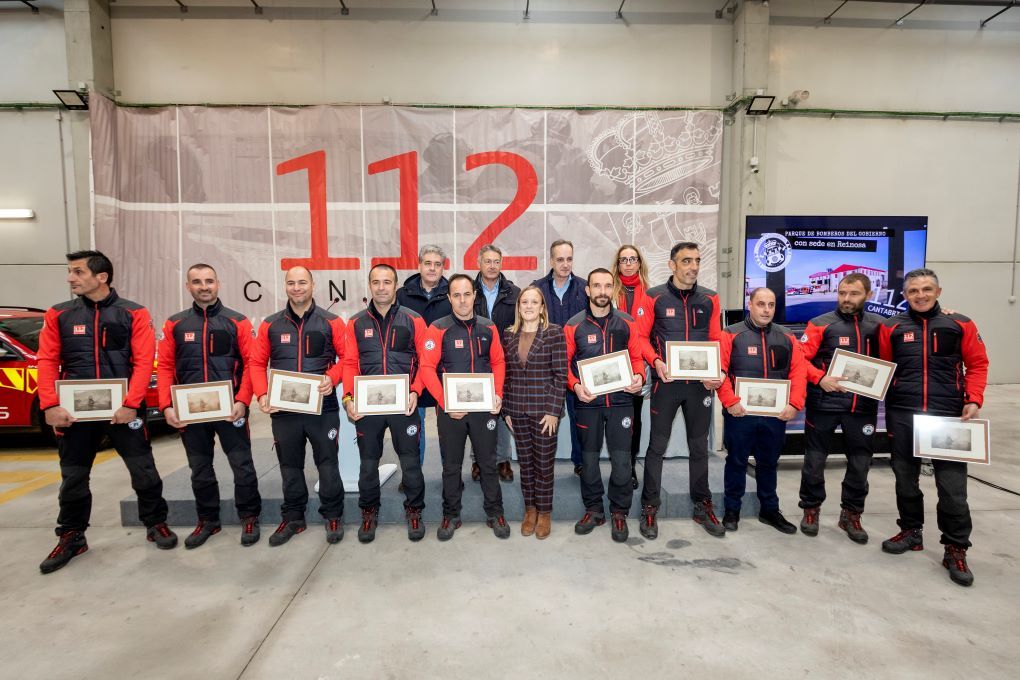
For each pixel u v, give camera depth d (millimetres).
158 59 6809
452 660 1930
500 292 3600
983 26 7398
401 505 3189
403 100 6973
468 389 2812
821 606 2273
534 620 2178
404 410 2773
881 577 2521
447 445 2889
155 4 6746
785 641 2033
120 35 6766
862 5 7219
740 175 7145
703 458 3035
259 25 6836
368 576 2553
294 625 2154
